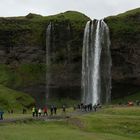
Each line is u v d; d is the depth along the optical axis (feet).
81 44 539.70
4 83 549.95
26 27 560.20
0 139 177.58
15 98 465.88
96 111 339.77
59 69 546.67
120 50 526.98
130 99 518.78
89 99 543.39
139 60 517.96
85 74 543.80
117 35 526.16
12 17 584.40
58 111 363.56
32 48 559.79
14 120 259.60
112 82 540.11
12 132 206.90
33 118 273.95
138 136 236.63
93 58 547.49
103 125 253.03
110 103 517.96
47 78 550.77
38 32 556.10
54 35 546.26
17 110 428.56
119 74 534.37
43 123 259.60
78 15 592.19
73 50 541.34
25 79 557.74
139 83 529.45
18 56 565.53
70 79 545.03
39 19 568.00
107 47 536.83
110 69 538.47
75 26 540.93
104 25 539.70
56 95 548.31
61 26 542.16
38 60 560.61
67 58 542.57
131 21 523.70
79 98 544.62
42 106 529.45
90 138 205.57
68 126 254.27
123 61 529.04
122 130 245.86
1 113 269.23
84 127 249.55
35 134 204.54
